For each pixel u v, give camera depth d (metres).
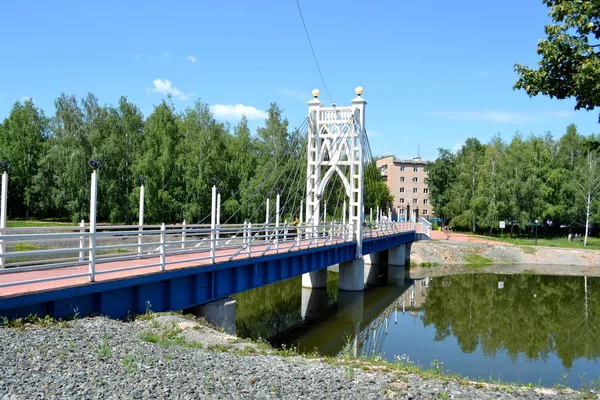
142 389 8.16
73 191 52.81
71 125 55.50
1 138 65.75
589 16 11.53
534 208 69.12
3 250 13.45
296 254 23.53
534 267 52.34
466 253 56.62
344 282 34.53
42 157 59.84
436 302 32.62
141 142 55.75
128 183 53.94
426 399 9.23
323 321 26.05
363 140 34.19
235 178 55.53
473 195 74.25
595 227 77.75
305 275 35.03
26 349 9.19
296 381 9.68
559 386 12.00
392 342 22.19
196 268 15.99
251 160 56.66
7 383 7.64
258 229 20.92
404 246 51.66
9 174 61.41
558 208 69.44
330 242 29.41
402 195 102.69
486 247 57.69
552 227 80.94
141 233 13.82
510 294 36.09
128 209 53.69
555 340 23.56
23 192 62.69
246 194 51.66
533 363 19.56
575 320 28.02
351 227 33.78
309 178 34.47
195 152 52.31
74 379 8.16
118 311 13.38
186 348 11.34
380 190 80.00
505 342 22.94
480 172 72.69
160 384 8.53
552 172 72.81
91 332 10.96
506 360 19.91
